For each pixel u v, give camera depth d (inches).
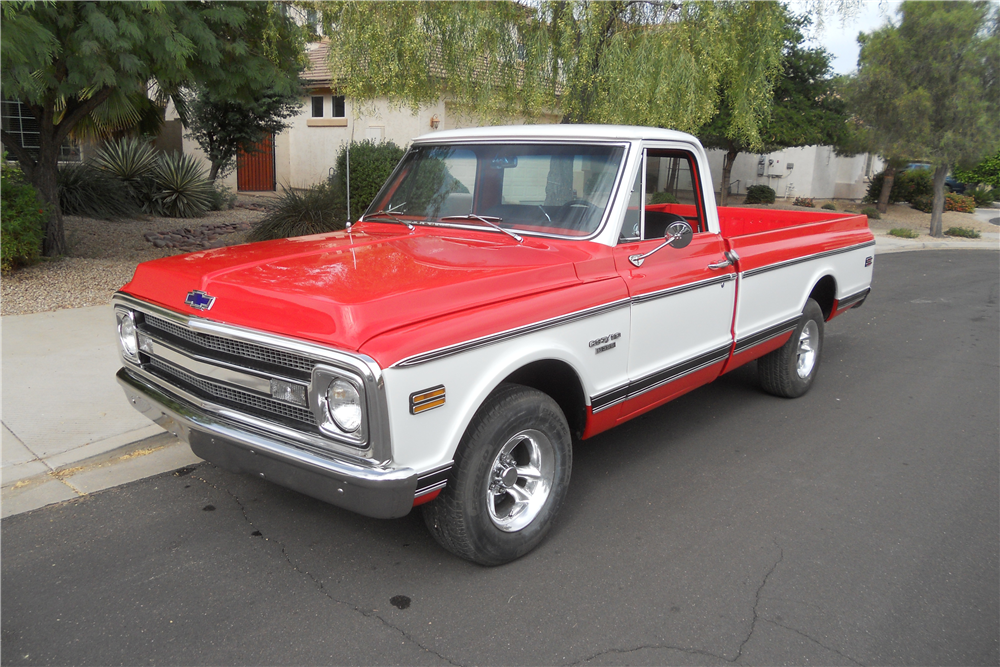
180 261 137.4
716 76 376.5
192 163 612.7
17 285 319.9
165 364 131.0
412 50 376.5
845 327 360.2
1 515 144.9
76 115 373.4
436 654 108.7
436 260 133.8
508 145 163.6
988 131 759.1
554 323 129.6
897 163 1010.1
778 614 121.7
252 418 116.0
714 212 183.5
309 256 135.4
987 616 123.2
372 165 569.9
